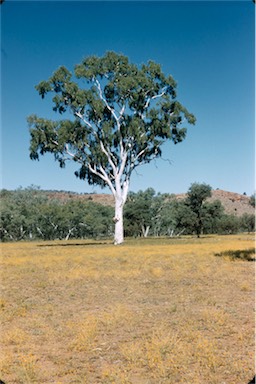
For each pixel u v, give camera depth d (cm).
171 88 5681
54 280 2362
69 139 5481
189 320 1323
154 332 1183
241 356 969
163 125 5581
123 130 5669
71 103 5528
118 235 5859
